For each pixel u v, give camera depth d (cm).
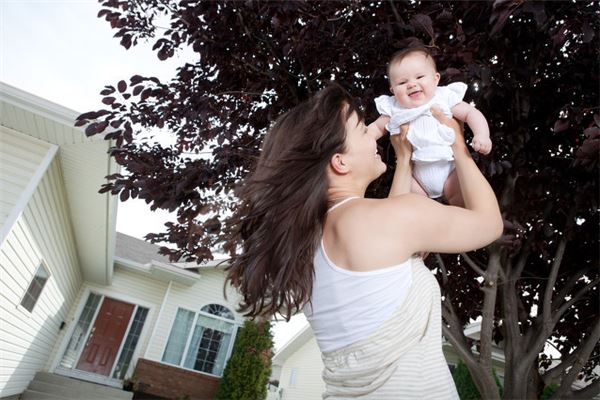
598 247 348
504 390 307
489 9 266
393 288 90
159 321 1408
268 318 124
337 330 95
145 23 390
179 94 380
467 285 428
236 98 381
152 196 360
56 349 1326
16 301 788
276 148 122
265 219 111
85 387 1125
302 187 107
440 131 136
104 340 1391
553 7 250
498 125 311
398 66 161
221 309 1484
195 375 1344
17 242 691
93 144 651
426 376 90
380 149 280
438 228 93
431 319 96
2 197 673
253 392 1265
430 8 293
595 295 393
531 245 334
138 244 1750
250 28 331
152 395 1292
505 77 272
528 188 286
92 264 1268
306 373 1858
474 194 104
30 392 1045
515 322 315
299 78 346
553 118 290
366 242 92
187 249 447
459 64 266
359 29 318
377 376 88
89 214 933
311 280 100
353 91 316
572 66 289
